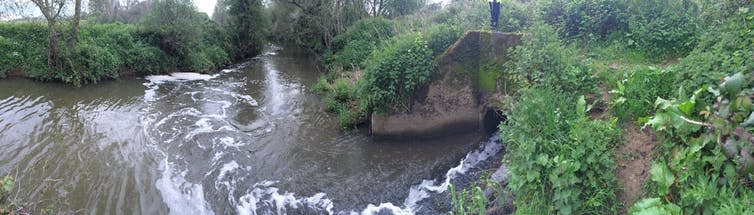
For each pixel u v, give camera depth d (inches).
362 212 222.1
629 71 214.4
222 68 799.7
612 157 164.4
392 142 308.0
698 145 126.3
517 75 245.6
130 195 240.5
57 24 540.4
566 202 151.9
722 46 177.8
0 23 557.0
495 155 264.8
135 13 1079.6
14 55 537.3
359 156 291.9
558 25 341.1
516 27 362.6
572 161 158.4
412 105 302.2
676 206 124.2
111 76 588.1
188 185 255.9
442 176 251.4
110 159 288.5
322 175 267.1
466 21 387.5
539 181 162.4
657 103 151.5
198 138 337.4
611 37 310.2
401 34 405.7
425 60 291.9
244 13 979.3
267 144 327.3
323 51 921.5
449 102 296.5
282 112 426.9
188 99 488.4
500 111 286.8
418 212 216.1
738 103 114.3
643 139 166.7
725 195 116.6
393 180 253.3
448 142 295.9
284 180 262.5
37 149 301.3
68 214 217.6
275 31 1222.3
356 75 482.0
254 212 227.9
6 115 379.2
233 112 429.4
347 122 348.8
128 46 647.1
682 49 270.2
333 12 928.3
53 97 461.1
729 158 116.9
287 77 673.0
